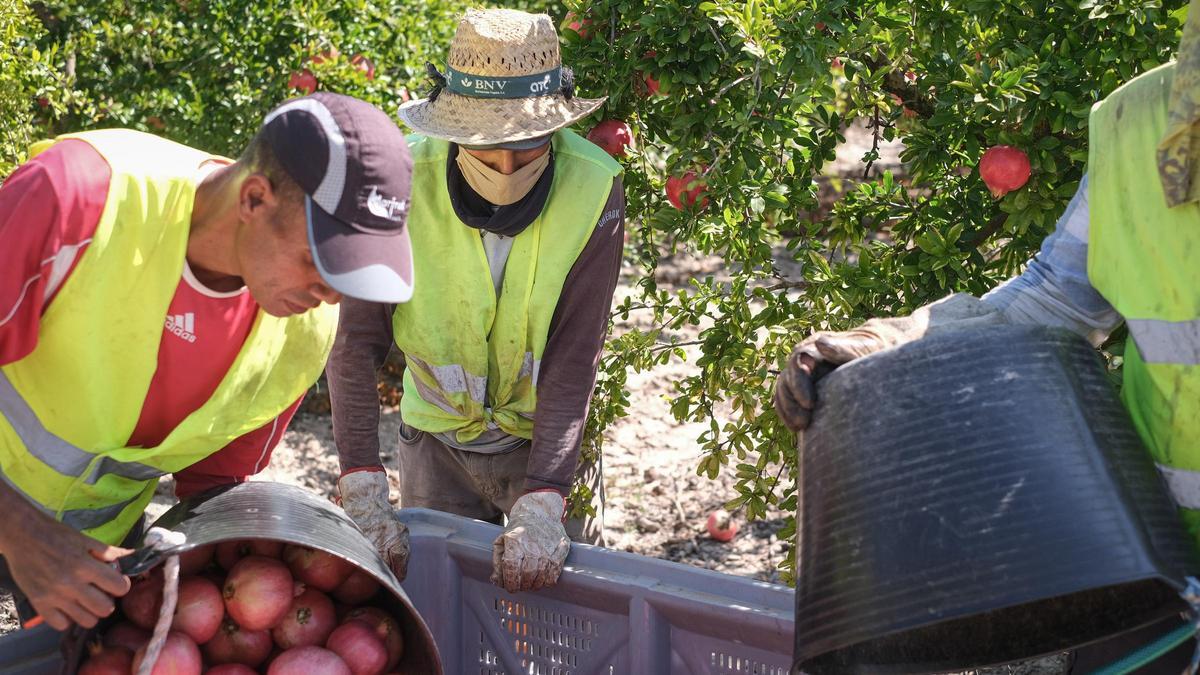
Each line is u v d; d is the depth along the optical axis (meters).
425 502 3.26
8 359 1.94
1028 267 2.20
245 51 5.33
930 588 1.72
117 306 1.99
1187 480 1.93
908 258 3.33
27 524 1.88
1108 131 1.96
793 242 3.55
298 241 1.87
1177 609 1.83
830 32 3.20
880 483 1.79
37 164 1.88
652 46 3.32
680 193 3.33
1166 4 3.06
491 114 2.54
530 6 5.93
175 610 2.04
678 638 2.41
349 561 2.01
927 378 1.83
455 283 2.75
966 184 3.43
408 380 3.18
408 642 2.23
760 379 3.42
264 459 2.44
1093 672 1.95
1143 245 1.90
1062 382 1.83
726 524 4.76
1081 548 1.68
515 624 2.65
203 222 1.99
